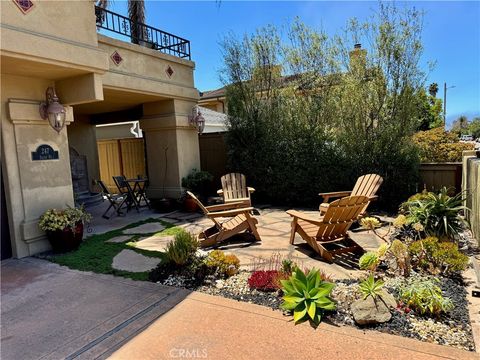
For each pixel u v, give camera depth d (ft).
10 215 15.43
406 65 21.24
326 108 24.31
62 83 16.78
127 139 37.11
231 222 17.62
